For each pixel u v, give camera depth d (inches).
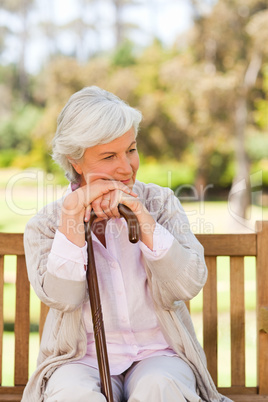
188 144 856.9
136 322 85.4
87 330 85.0
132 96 861.8
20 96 1234.6
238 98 810.2
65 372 78.9
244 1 797.2
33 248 86.1
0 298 98.9
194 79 802.8
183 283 81.1
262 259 97.8
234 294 99.0
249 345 200.2
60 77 908.6
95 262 85.7
